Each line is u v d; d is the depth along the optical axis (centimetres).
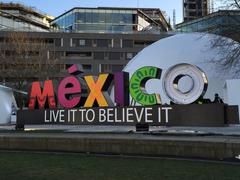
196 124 2291
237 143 1712
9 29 10212
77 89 2795
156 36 10219
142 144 1928
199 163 1645
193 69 3453
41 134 2380
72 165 1633
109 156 1906
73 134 2327
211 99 3788
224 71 3772
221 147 1742
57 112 2784
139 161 1730
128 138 1984
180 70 3506
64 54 10044
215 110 2242
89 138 2064
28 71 6550
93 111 2650
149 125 2456
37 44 7094
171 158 1802
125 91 2769
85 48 10119
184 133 2211
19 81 6519
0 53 6769
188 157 1808
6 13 12119
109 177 1370
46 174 1434
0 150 2216
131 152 1955
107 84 2773
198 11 6078
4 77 6544
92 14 11962
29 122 2888
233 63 2905
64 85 2842
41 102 2931
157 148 1889
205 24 3928
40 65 6688
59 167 1584
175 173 1423
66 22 12319
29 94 2984
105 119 2603
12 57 6619
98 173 1445
